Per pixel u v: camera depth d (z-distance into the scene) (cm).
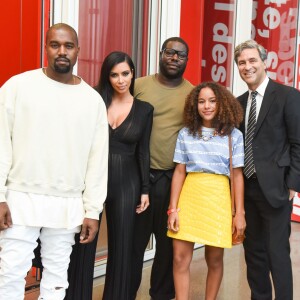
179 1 472
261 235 344
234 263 478
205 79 543
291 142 321
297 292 410
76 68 403
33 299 375
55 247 276
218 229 318
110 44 432
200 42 505
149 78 347
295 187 319
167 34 470
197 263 469
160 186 343
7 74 369
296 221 646
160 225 351
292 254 513
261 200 329
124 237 316
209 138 322
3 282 265
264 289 353
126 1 442
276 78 641
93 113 278
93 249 307
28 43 373
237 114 323
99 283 417
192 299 389
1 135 261
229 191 325
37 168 264
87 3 406
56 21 375
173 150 339
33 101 263
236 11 554
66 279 285
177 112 339
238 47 328
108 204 318
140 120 318
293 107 318
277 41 638
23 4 369
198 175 323
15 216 262
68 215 272
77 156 272
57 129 266
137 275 355
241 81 562
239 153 322
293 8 628
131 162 321
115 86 315
